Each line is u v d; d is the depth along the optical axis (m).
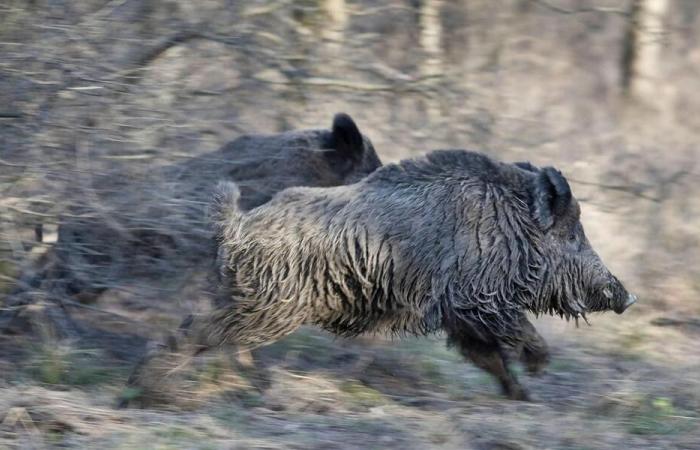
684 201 46.25
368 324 27.64
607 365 32.84
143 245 28.03
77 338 29.36
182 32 30.56
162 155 28.02
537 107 50.94
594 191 43.72
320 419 25.44
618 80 58.72
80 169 27.12
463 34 48.50
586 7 51.69
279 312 26.55
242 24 32.25
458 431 24.03
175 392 26.30
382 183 27.58
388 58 41.91
